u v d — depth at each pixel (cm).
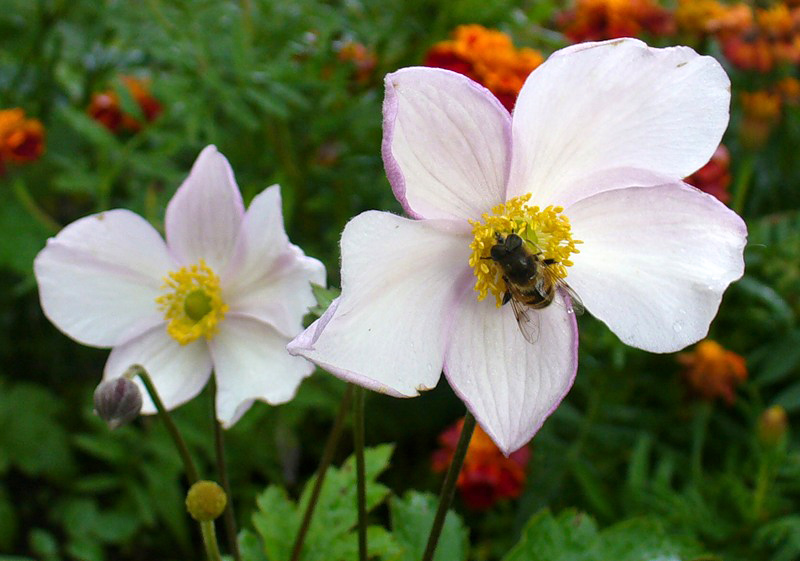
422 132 18
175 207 23
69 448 41
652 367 39
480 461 34
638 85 18
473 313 19
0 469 39
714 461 39
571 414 37
